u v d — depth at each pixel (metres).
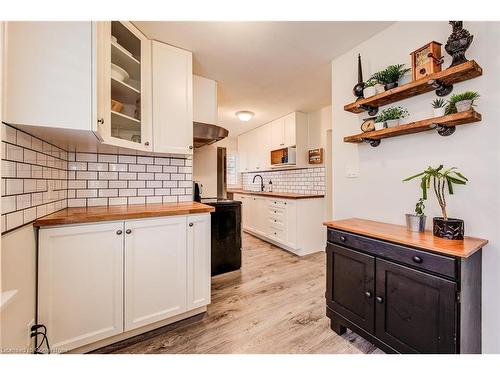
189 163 2.27
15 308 0.98
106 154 1.86
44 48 1.03
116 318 1.39
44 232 1.19
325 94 3.03
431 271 1.07
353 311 1.44
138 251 1.47
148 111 1.80
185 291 1.66
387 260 1.26
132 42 1.74
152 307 1.52
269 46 1.95
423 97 1.51
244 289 2.28
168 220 1.58
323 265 2.99
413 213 1.55
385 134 1.59
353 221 1.75
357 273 1.42
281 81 2.65
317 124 3.74
